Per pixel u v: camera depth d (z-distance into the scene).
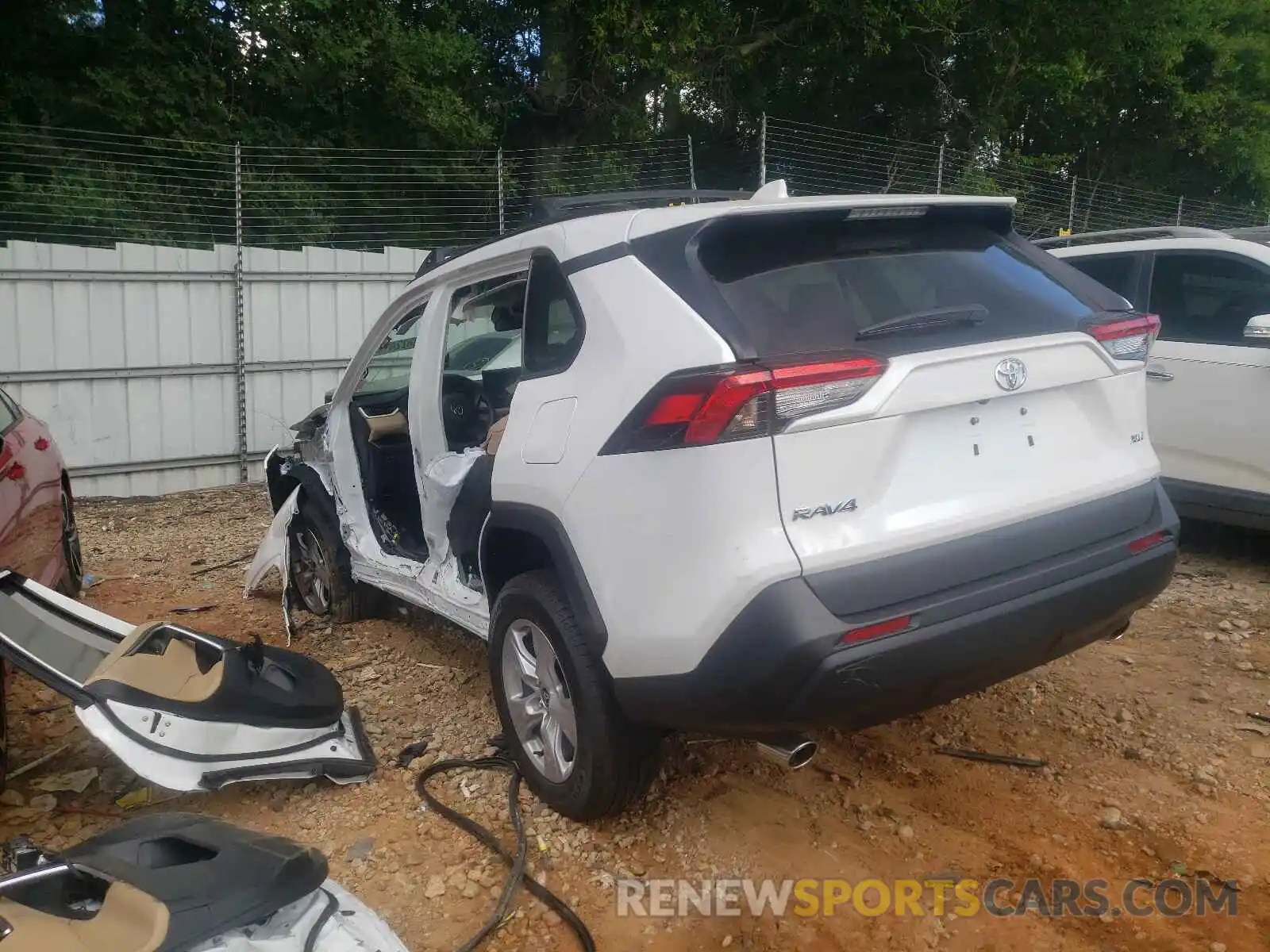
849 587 2.60
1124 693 4.30
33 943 1.97
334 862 3.21
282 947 2.08
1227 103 23.41
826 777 3.62
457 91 16.70
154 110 14.19
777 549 2.56
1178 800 3.47
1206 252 6.15
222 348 11.41
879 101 19.94
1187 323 6.16
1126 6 19.64
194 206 13.19
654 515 2.72
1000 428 2.90
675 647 2.71
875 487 2.66
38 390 10.52
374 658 4.94
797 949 2.78
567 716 3.22
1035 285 3.26
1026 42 19.30
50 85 14.08
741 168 17.97
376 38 15.42
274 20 14.92
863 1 16.92
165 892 2.05
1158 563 3.14
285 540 5.35
